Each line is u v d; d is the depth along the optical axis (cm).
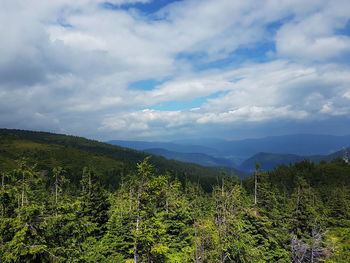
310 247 3378
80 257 1855
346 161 18312
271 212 3506
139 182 2041
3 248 1413
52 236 1700
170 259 2688
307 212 3600
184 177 11531
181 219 3494
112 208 3791
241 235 2811
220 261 2380
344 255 3334
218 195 2694
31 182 2111
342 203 6525
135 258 2048
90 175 3562
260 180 4009
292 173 14612
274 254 3195
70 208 2027
